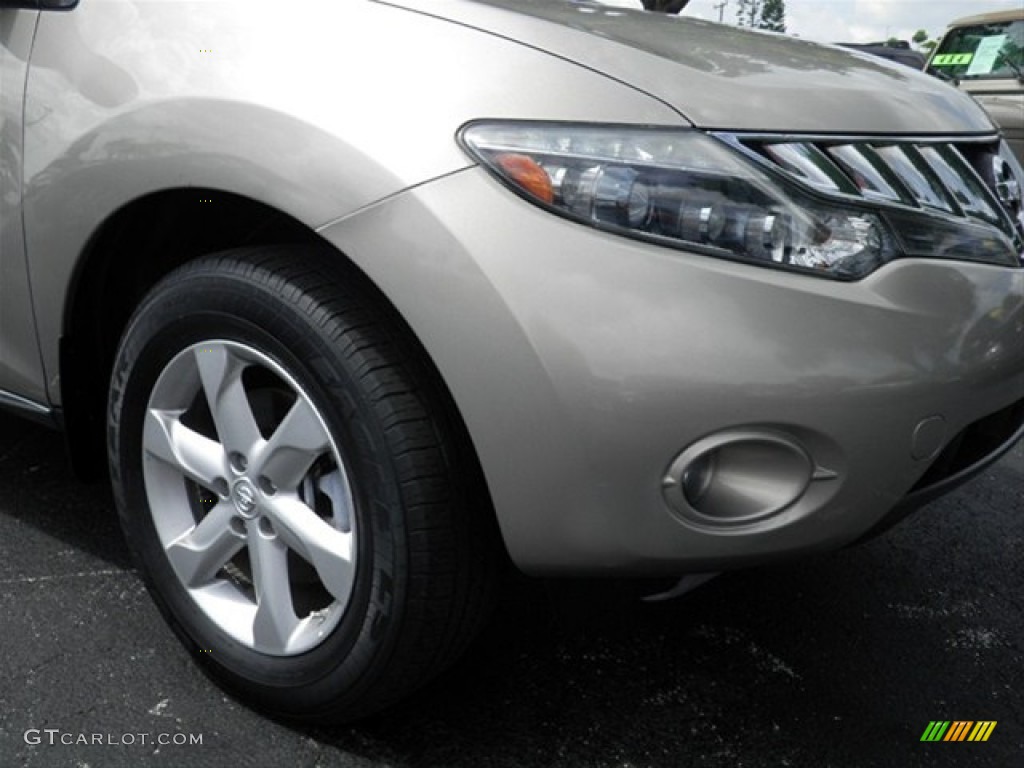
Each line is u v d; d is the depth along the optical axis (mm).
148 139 1740
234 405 1781
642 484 1517
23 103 1942
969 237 1715
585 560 1595
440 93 1555
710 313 1475
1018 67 8695
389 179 1518
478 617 1720
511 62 1586
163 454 1902
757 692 2076
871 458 1570
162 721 1884
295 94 1606
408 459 1585
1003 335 1719
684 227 1503
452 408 1629
